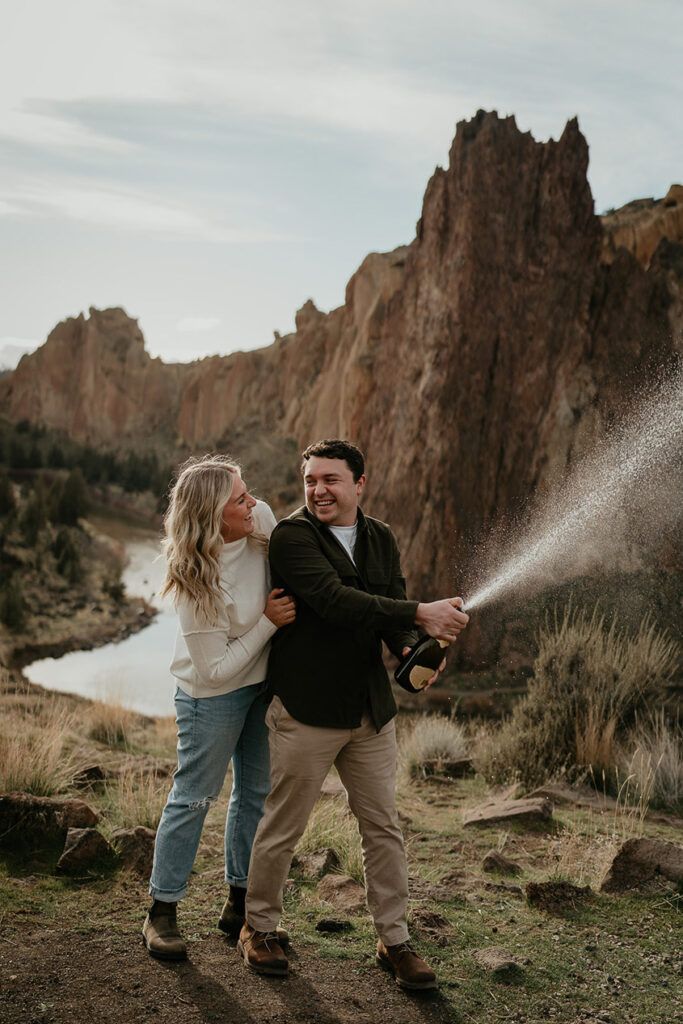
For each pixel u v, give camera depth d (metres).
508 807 5.27
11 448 114.75
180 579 2.97
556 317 33.69
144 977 2.91
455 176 36.22
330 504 3.04
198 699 3.11
